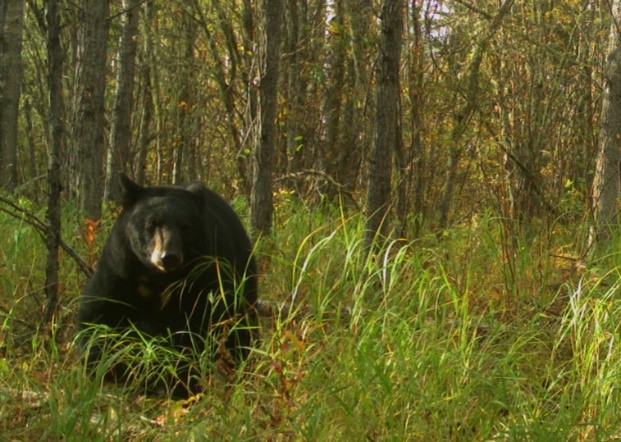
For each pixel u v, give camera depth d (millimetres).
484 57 11969
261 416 4773
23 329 6559
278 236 8258
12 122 14820
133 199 5789
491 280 7305
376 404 4680
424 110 10031
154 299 5711
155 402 5570
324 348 5117
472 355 5211
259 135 8789
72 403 4605
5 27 14789
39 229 6535
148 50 15867
